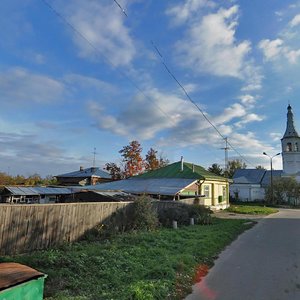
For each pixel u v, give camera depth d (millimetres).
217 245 11742
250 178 62750
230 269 8594
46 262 8156
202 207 21094
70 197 25609
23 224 10477
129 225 15602
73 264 8023
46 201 27797
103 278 7176
